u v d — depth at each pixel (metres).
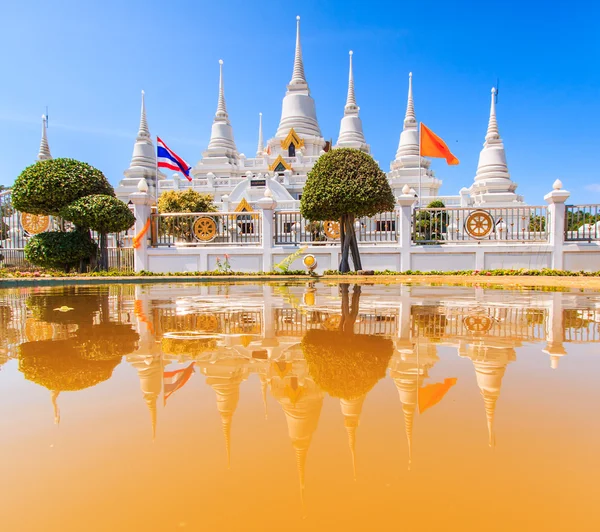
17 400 2.08
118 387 2.27
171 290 8.75
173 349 3.17
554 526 1.10
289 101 44.97
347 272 14.05
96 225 14.93
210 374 2.51
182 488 1.30
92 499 1.24
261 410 1.92
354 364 2.72
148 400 2.07
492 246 14.49
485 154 33.31
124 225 15.27
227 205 34.56
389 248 14.95
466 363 2.73
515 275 13.12
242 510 1.18
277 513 1.16
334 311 5.23
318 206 14.02
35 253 15.23
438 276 12.95
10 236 20.19
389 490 1.27
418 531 1.08
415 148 39.62
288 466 1.42
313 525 1.11
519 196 31.72
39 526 1.12
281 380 2.38
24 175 15.68
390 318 4.64
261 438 1.63
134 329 4.02
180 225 16.25
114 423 1.79
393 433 1.67
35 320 4.59
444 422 1.78
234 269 15.35
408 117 40.16
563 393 2.14
